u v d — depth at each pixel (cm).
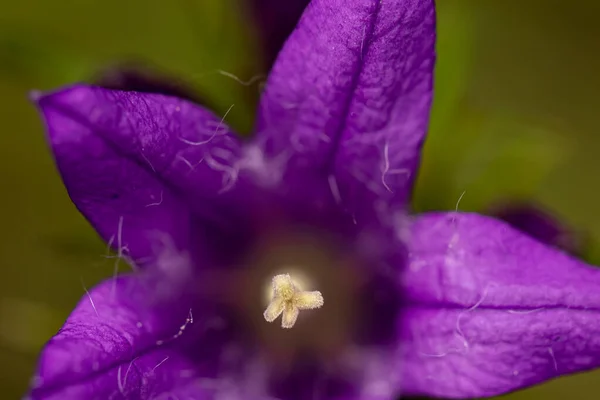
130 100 9
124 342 9
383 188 10
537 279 9
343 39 9
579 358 9
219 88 11
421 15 9
